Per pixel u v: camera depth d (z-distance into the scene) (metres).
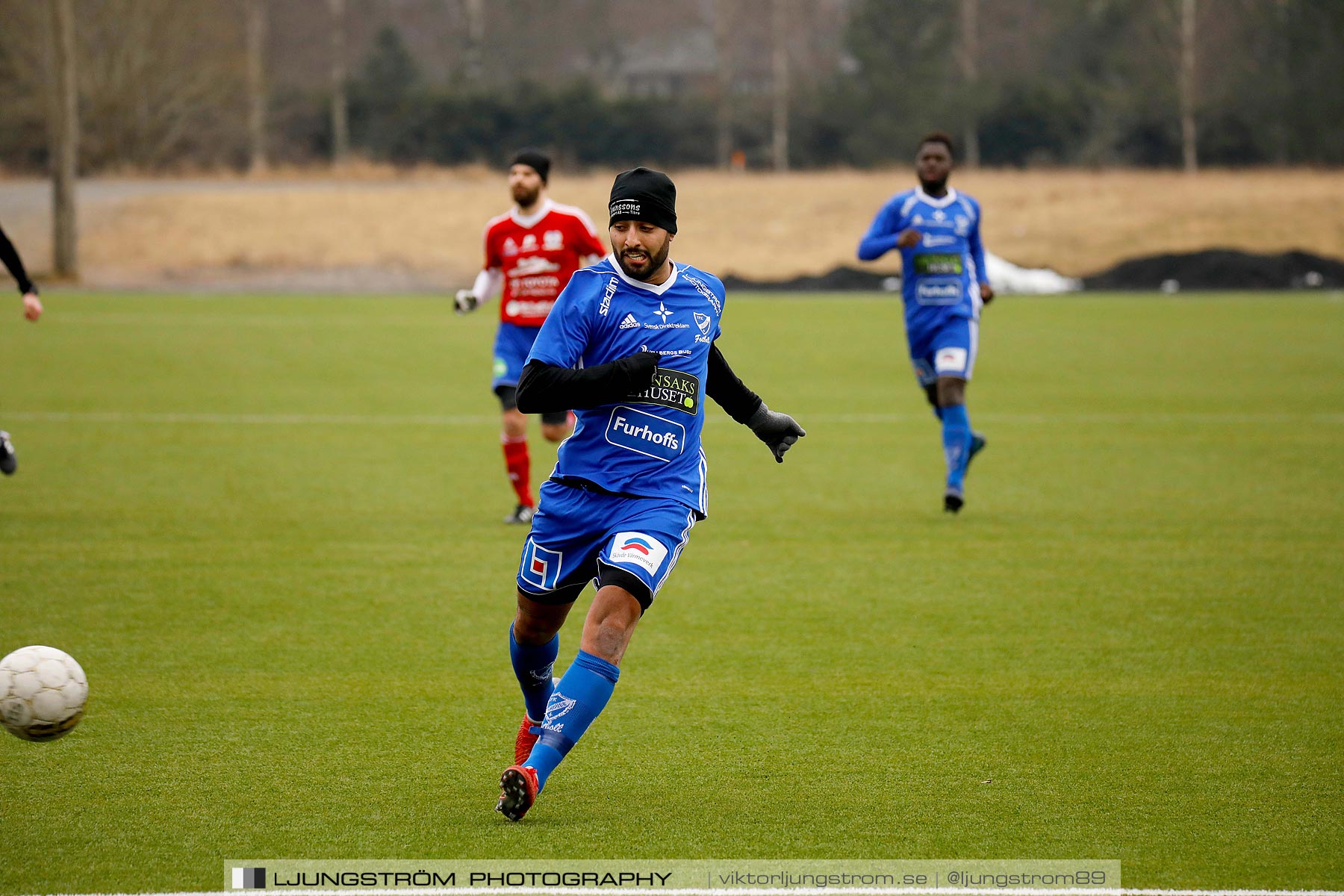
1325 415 50.25
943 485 37.22
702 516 15.95
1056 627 23.59
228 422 46.59
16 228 124.38
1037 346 72.75
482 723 18.56
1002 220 133.00
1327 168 184.12
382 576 26.81
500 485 36.66
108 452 40.53
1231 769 17.00
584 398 14.66
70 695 15.19
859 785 16.36
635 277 15.64
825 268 121.44
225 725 18.33
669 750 17.56
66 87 105.19
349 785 16.23
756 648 22.28
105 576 26.45
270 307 92.88
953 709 19.28
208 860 14.07
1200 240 125.56
